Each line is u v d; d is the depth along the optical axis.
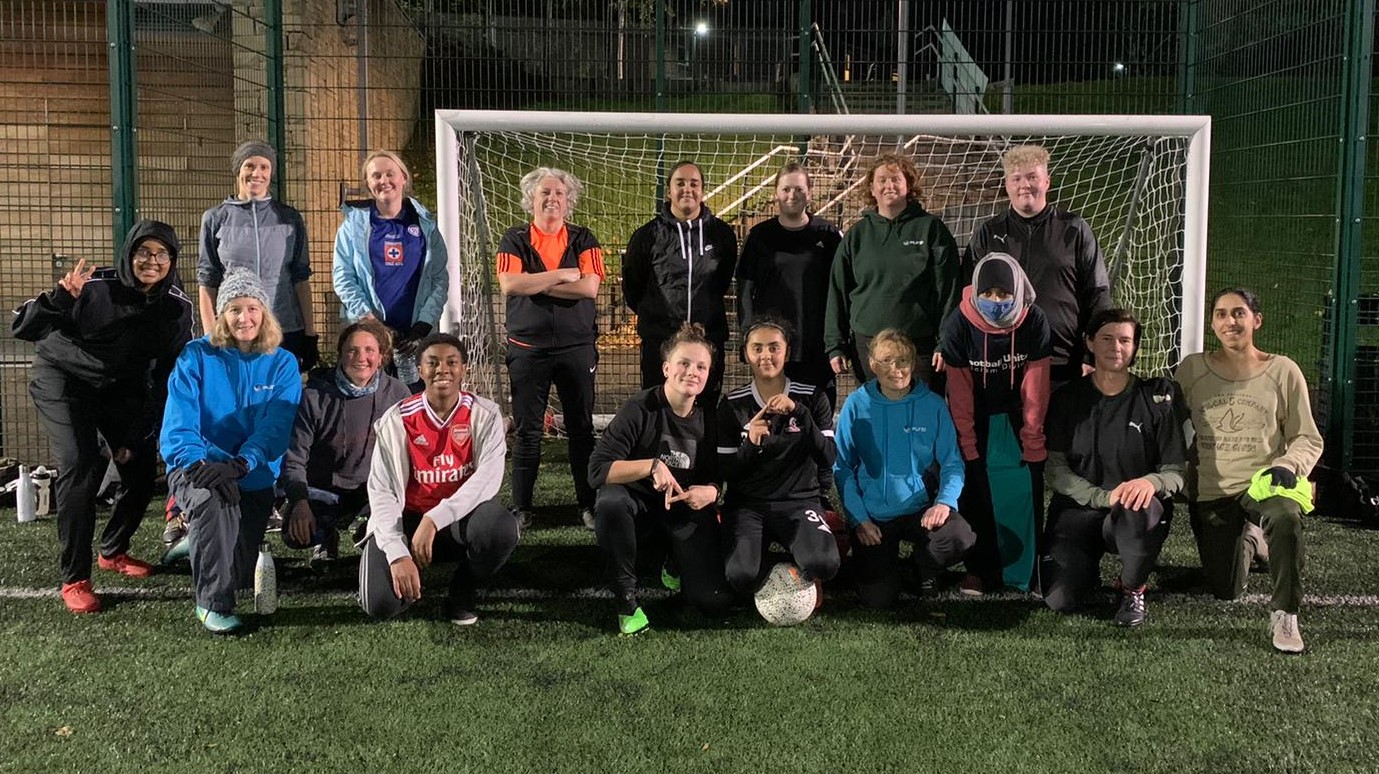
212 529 3.17
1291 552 3.06
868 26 7.91
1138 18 6.75
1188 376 3.65
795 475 3.47
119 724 2.59
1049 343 3.55
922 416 3.52
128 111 5.07
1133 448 3.37
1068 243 3.99
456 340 3.31
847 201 6.25
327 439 3.69
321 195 7.68
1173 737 2.53
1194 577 3.82
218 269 4.34
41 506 4.57
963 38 7.76
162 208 6.96
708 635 3.23
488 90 7.08
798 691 2.80
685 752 2.45
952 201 5.96
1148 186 5.50
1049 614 3.44
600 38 7.16
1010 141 5.89
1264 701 2.73
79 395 3.48
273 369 3.44
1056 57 6.90
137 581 3.73
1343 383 4.86
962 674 2.92
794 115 4.85
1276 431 3.46
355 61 8.89
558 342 4.38
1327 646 3.12
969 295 3.56
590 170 6.82
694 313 4.28
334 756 2.43
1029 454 3.54
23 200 7.25
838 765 2.39
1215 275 6.41
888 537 3.50
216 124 7.37
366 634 3.22
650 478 3.35
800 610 3.30
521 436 4.45
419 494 3.37
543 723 2.60
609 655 3.06
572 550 4.17
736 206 6.98
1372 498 4.50
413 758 2.42
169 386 3.33
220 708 2.69
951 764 2.40
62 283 3.37
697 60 6.75
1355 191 4.81
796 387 3.57
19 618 3.34
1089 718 2.63
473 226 5.62
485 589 3.68
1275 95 5.60
